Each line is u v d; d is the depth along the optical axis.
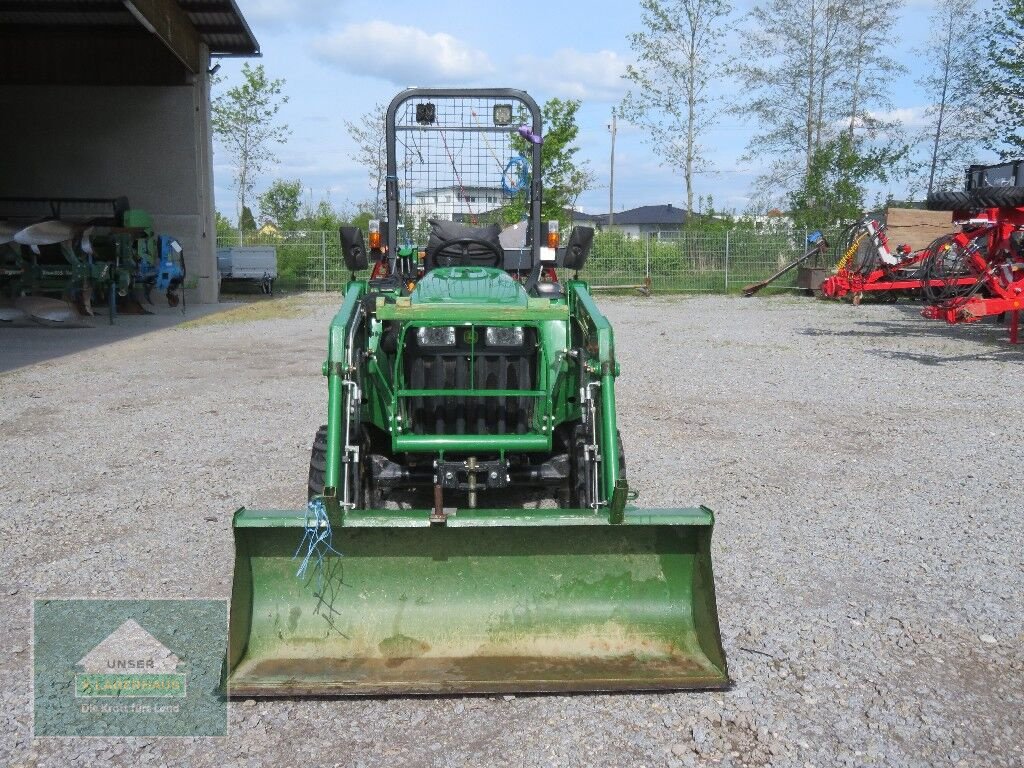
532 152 5.86
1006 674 3.79
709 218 38.41
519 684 3.46
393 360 4.55
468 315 4.28
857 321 17.36
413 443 4.39
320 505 3.66
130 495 6.17
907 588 4.64
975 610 4.38
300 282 26.70
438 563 3.84
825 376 10.98
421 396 4.47
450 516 3.73
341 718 3.49
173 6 19.20
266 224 38.44
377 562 3.83
